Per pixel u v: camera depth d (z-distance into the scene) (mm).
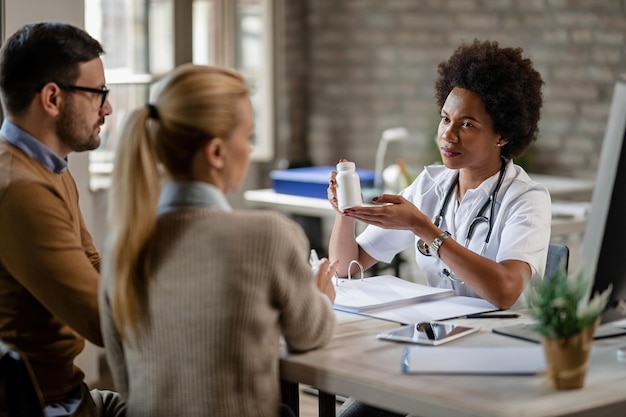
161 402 1897
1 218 2104
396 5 7566
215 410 1856
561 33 6770
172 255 1868
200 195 1916
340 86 7953
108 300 1970
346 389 1904
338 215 2852
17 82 2238
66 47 2256
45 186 2141
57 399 2227
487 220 2648
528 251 2527
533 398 1764
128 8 5480
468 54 2623
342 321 2328
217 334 1844
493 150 2670
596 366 1979
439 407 1754
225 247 1845
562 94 6809
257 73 7707
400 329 2227
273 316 1912
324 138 8094
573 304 1794
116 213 1889
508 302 2424
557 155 6859
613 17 6523
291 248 1901
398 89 7621
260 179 7855
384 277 2748
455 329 2227
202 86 1904
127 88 5203
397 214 2457
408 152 7598
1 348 1879
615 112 1994
